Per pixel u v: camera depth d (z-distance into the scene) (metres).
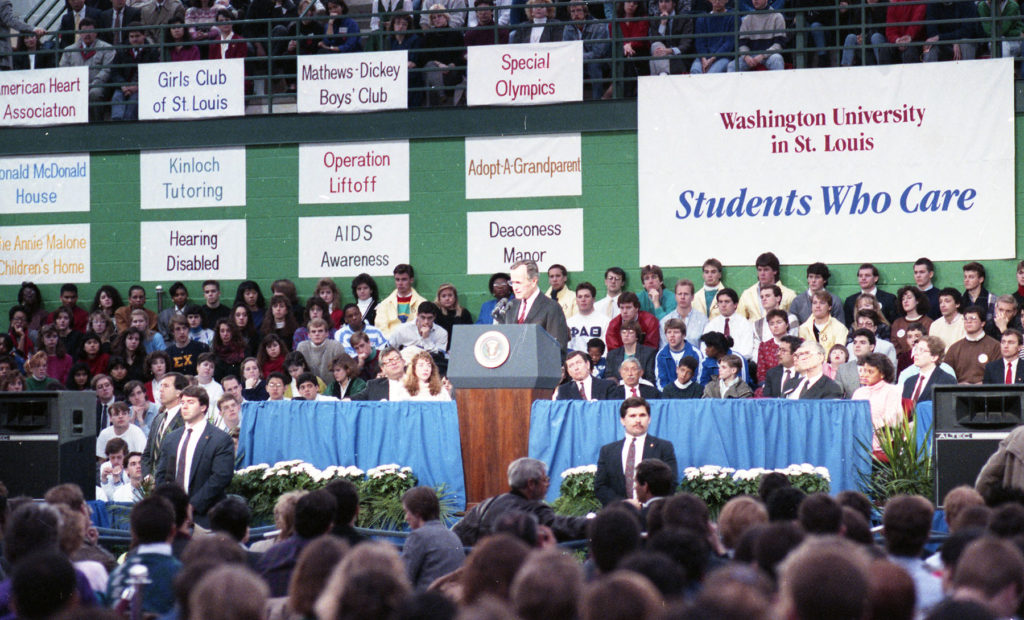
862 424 12.14
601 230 19.44
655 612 3.89
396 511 11.94
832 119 18.75
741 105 19.00
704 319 17.88
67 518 7.46
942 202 18.44
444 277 19.88
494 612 3.63
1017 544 5.77
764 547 5.58
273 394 15.44
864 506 7.78
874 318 16.67
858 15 19.77
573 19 20.19
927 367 13.71
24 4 24.59
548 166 19.59
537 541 6.96
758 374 16.52
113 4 22.02
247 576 4.30
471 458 12.09
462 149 19.83
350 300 20.06
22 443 12.66
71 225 20.86
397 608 4.25
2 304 21.00
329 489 8.14
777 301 17.56
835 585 3.88
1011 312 16.09
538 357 11.88
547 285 19.55
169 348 19.05
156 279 20.61
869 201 18.62
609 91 19.94
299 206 20.23
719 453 12.20
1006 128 18.27
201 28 21.55
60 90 20.70
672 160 19.17
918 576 6.17
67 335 19.56
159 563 7.05
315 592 5.60
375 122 20.00
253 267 20.36
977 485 9.84
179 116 20.34
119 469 14.67
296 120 20.23
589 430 12.18
